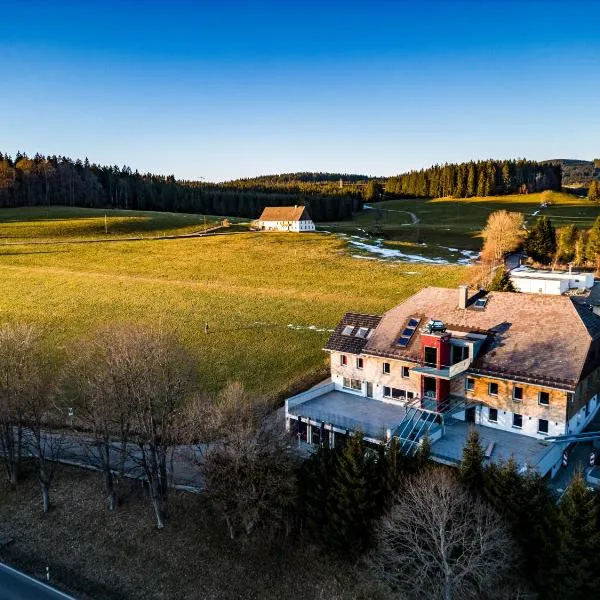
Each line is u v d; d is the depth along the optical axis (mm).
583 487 30203
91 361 47500
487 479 33219
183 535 39406
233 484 37125
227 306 89125
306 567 36031
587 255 119062
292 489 37031
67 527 41312
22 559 38562
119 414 41812
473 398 44906
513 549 30906
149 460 44312
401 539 33156
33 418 48875
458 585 30297
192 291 98062
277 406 54688
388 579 32375
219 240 145750
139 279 105875
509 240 131125
